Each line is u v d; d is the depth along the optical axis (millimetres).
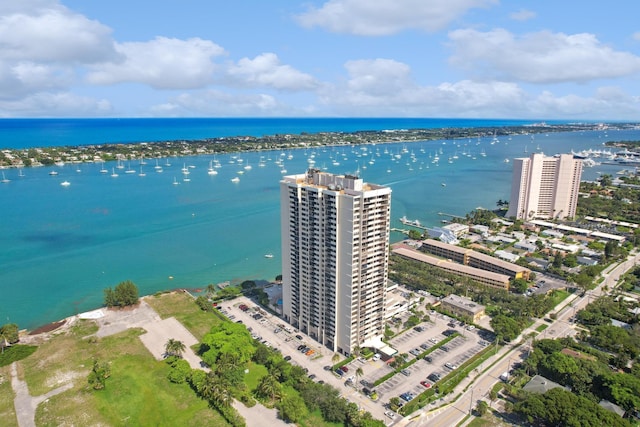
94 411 171750
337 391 179125
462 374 196500
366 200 189625
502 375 195250
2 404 175375
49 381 190000
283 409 168375
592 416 153500
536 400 163375
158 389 185125
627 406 167500
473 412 173625
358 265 197750
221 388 172625
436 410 174625
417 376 197125
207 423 165750
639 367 193500
